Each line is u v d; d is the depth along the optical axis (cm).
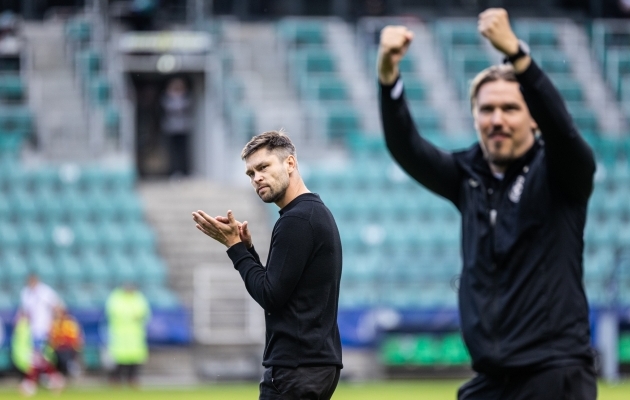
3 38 7200
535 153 1403
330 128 6944
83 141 6725
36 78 7219
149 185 6550
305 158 6781
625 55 7938
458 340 5041
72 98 7075
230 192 6444
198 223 1334
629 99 7700
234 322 5512
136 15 7400
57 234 5834
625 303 5166
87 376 5062
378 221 6134
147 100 7488
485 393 1395
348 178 6378
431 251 5966
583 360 1341
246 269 1312
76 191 6197
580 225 1376
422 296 5538
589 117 7356
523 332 1345
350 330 5097
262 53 7731
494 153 1409
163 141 7550
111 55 7244
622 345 5106
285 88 7475
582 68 7931
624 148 6831
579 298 1355
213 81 7206
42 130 6712
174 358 5225
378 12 8306
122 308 4816
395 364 5006
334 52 7819
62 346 4738
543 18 8656
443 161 1502
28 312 4691
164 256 5903
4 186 6141
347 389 4434
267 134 1325
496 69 1441
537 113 1305
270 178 1309
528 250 1358
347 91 7369
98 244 5844
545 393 1324
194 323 5462
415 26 8081
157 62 7225
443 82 7650
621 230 6181
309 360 1284
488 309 1370
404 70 7738
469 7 8625
